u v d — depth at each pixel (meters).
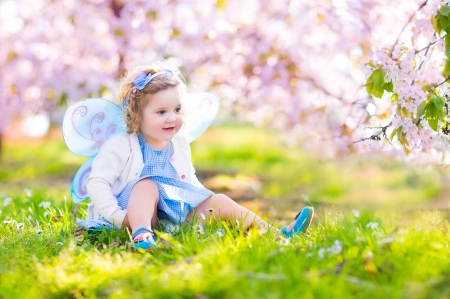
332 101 6.83
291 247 2.87
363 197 8.92
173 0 7.04
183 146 3.75
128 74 3.65
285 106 7.62
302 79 7.25
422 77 3.76
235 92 7.54
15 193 5.72
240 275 2.24
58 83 7.68
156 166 3.56
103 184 3.38
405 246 2.70
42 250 3.00
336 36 7.11
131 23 7.11
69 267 2.61
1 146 12.67
